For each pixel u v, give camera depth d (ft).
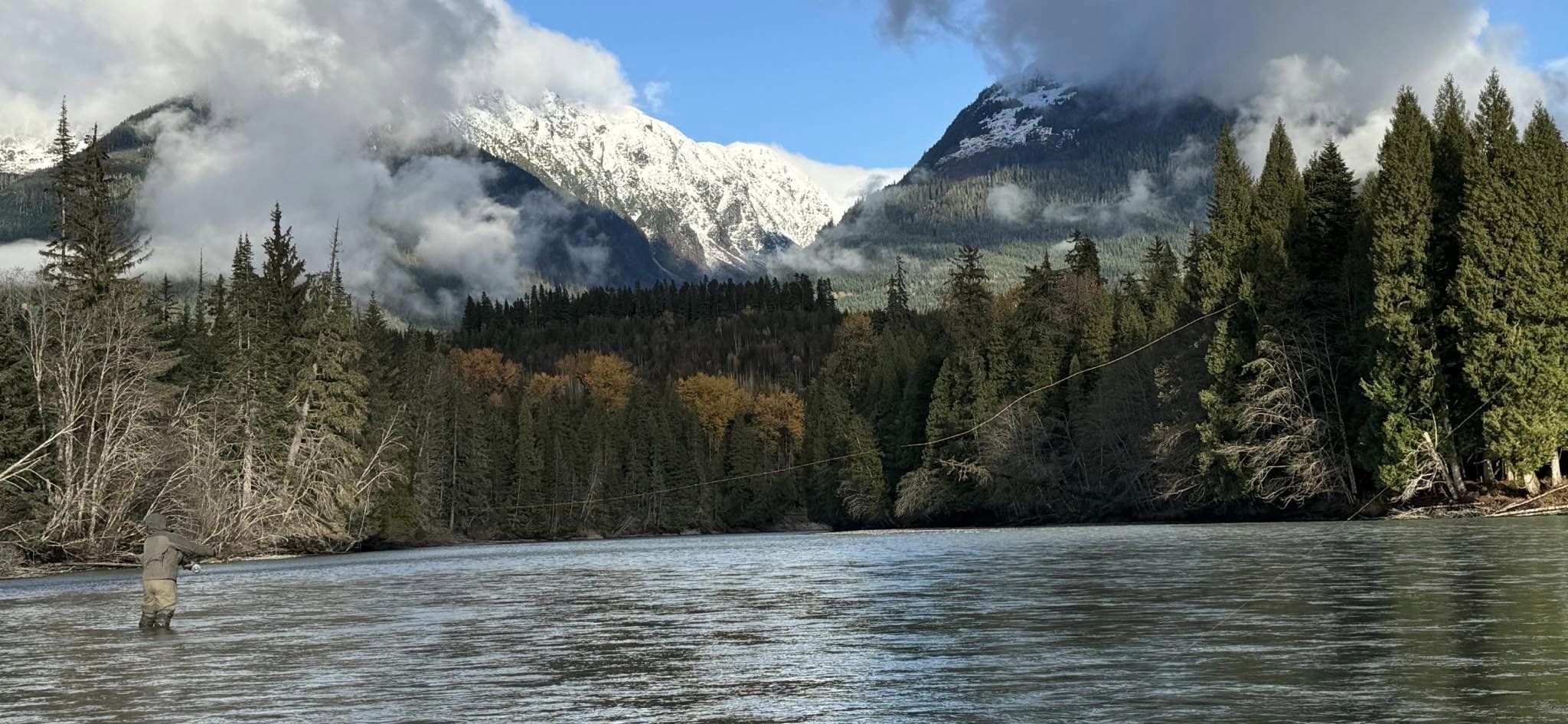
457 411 454.40
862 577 112.47
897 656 56.95
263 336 278.05
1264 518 238.07
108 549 206.59
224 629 78.13
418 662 58.90
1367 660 50.21
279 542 261.44
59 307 224.12
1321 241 240.53
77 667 59.47
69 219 238.89
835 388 484.33
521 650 63.00
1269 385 225.15
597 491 518.78
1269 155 248.73
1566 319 188.96
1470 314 191.11
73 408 208.13
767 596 94.43
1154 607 73.20
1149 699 43.80
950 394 373.40
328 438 269.23
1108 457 306.76
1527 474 191.31
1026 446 330.75
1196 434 247.70
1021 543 175.73
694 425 571.28
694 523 525.75
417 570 162.09
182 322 312.29
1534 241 187.52
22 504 196.03
